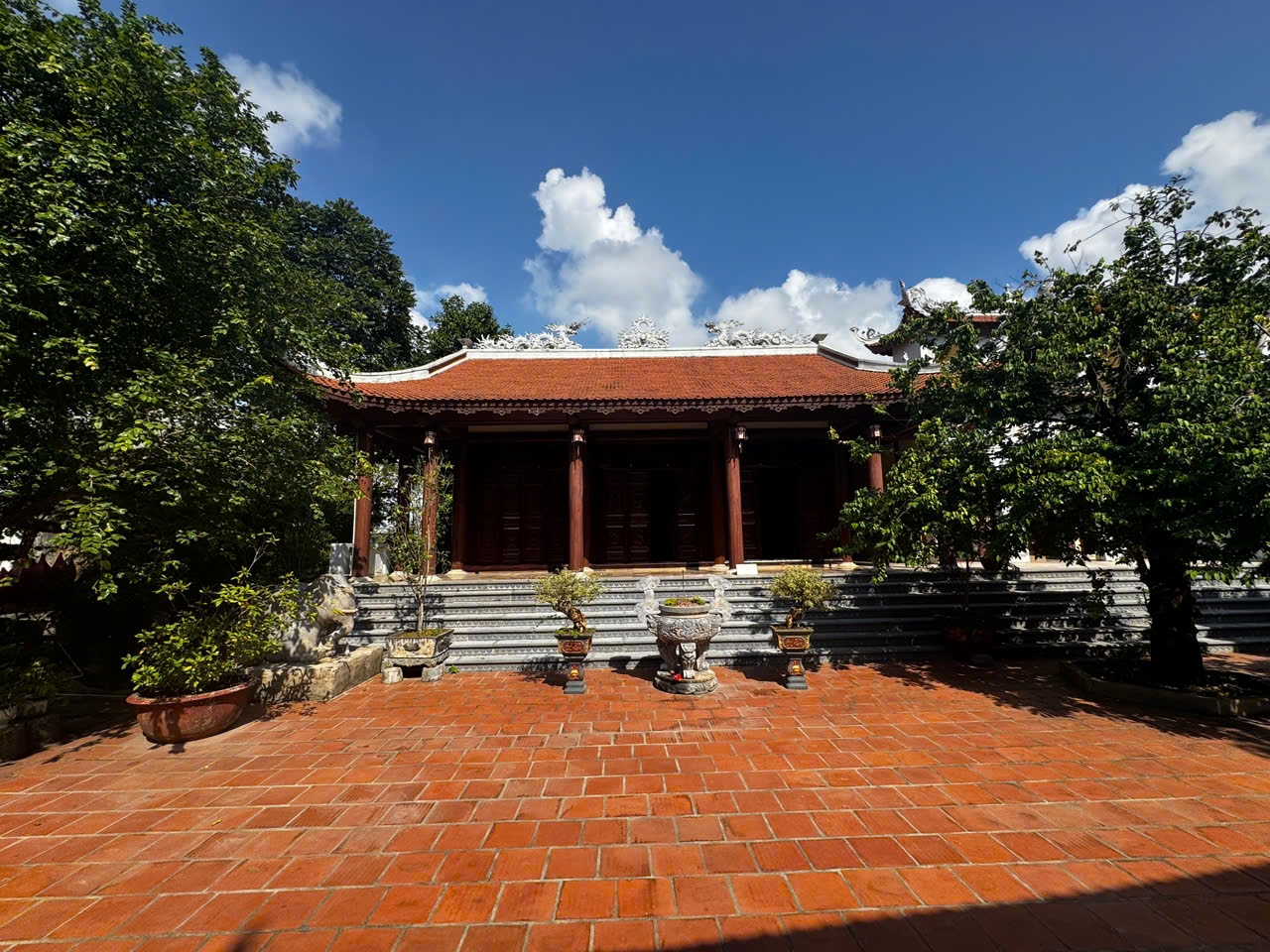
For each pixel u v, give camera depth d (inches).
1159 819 163.6
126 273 231.8
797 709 270.8
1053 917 121.8
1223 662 339.3
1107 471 239.1
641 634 380.8
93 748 236.7
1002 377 299.4
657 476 634.8
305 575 439.8
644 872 140.2
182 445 236.5
